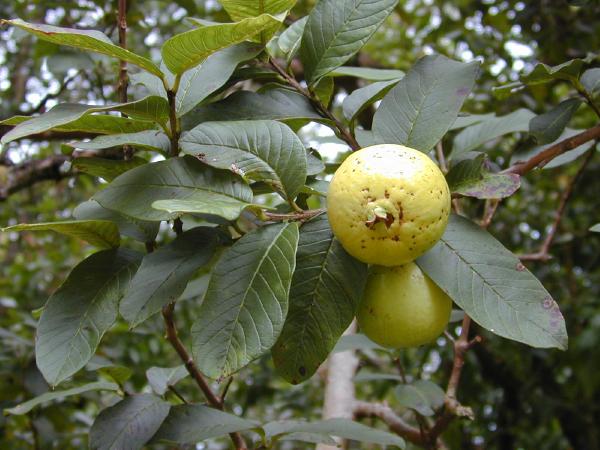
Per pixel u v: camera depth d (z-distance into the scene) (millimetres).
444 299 300
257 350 255
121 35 365
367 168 256
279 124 299
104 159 327
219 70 313
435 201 256
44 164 675
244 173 285
